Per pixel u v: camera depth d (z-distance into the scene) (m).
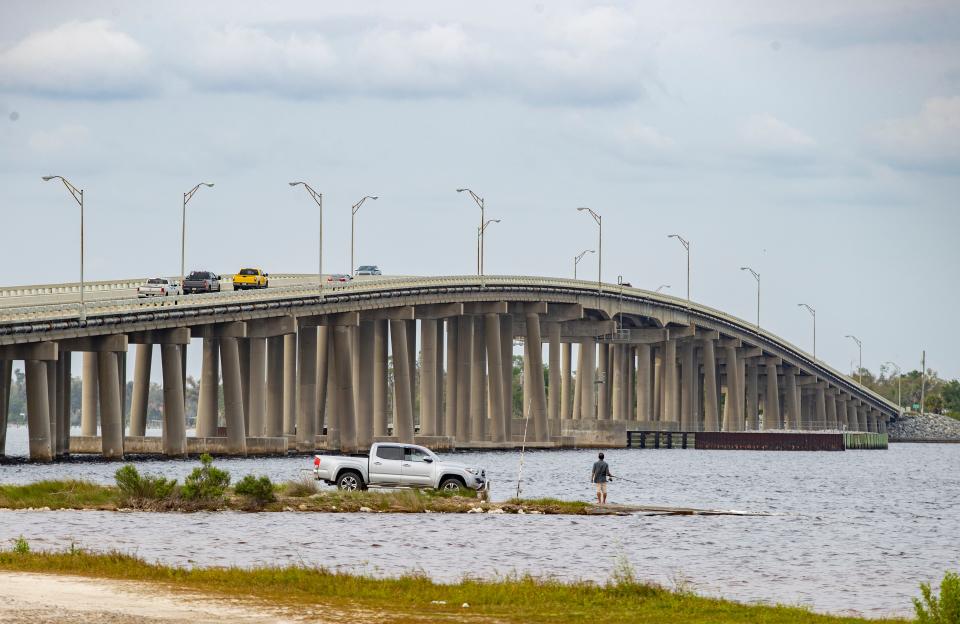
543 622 83.44
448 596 92.69
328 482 172.75
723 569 122.88
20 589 87.94
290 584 95.38
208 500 158.50
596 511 165.75
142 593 88.19
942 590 80.12
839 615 99.00
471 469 173.62
